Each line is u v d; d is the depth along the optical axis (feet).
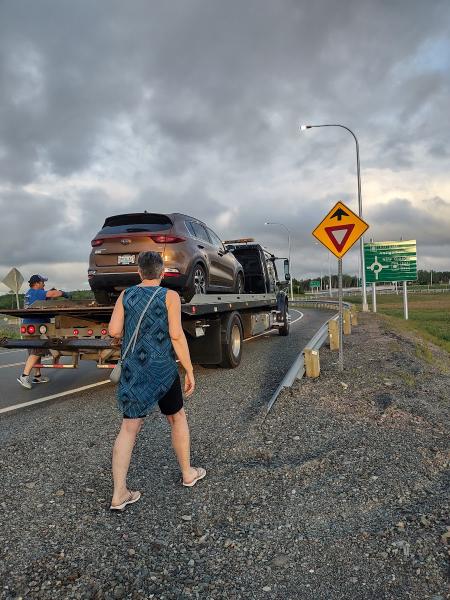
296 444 15.25
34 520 10.79
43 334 23.81
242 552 9.46
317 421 17.51
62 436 16.97
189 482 12.34
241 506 11.29
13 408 22.00
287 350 38.81
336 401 20.29
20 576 8.76
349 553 9.29
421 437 15.89
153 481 12.76
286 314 50.98
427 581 8.37
